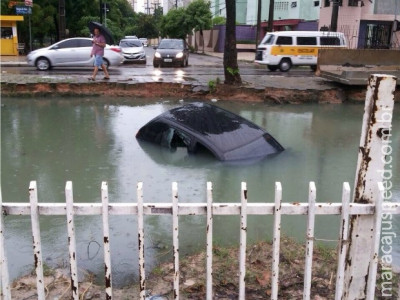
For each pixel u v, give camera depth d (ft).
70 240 8.14
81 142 27.63
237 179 21.26
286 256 12.21
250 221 16.42
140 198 8.02
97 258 13.56
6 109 37.01
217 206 8.21
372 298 8.65
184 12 129.90
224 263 12.10
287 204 8.22
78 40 59.00
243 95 42.96
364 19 81.10
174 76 52.37
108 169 22.67
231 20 43.86
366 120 8.43
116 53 60.70
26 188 20.12
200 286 10.91
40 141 27.78
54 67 59.00
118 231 15.49
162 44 71.51
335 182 21.34
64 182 20.85
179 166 23.04
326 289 10.72
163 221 16.34
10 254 13.87
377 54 51.39
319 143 28.30
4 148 26.23
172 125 25.40
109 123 32.63
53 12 96.63
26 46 94.84
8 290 8.25
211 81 44.27
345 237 8.36
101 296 10.78
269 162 23.65
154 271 12.10
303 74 60.75
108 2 131.75
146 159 24.23
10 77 46.65
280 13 119.96
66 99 41.65
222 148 23.48
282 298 10.39
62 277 11.65
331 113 37.93
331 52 50.62
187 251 13.99
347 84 42.63
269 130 31.50
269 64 65.87
